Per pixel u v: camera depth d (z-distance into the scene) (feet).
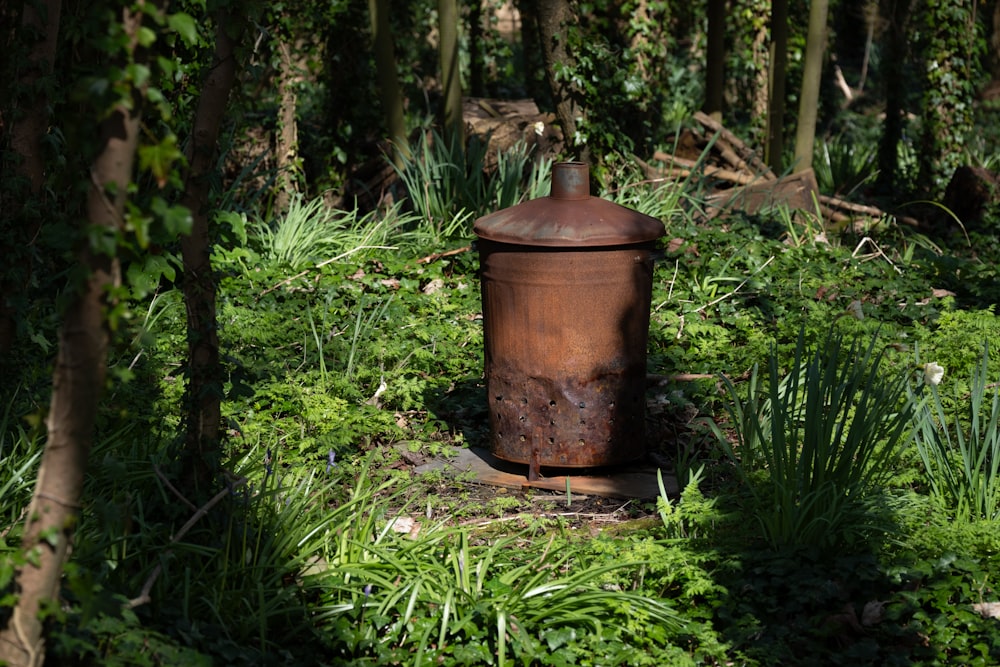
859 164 45.65
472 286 25.43
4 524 12.56
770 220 31.24
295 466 15.61
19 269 15.98
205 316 12.53
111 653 9.89
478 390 19.98
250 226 29.17
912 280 25.94
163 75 8.71
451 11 32.63
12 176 16.05
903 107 49.83
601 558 13.16
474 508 15.24
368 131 39.29
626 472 16.89
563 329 15.80
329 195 37.96
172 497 12.75
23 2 16.06
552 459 16.33
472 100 37.86
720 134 38.22
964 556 12.73
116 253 8.19
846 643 11.61
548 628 11.81
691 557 12.83
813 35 36.58
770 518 13.55
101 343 8.35
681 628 11.93
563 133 33.60
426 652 11.47
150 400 16.97
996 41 56.70
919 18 41.68
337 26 37.55
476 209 30.81
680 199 32.73
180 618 11.09
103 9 7.95
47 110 16.67
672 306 23.97
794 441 13.70
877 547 13.02
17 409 15.51
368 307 23.49
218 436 12.98
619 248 15.66
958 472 14.35
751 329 22.35
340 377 19.27
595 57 32.60
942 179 40.50
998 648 11.26
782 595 12.50
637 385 16.43
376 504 14.61
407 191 33.45
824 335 21.17
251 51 12.02
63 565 8.73
